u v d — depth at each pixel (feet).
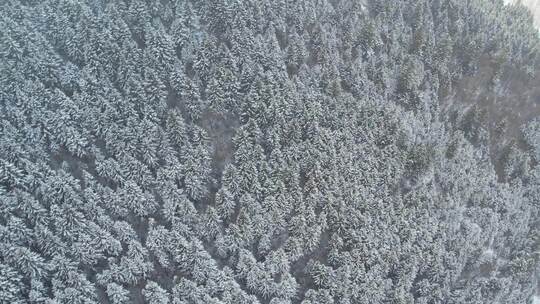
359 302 210.59
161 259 200.64
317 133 237.25
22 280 188.14
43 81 246.88
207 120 247.91
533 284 249.55
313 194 218.79
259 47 264.52
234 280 200.03
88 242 196.85
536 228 267.39
